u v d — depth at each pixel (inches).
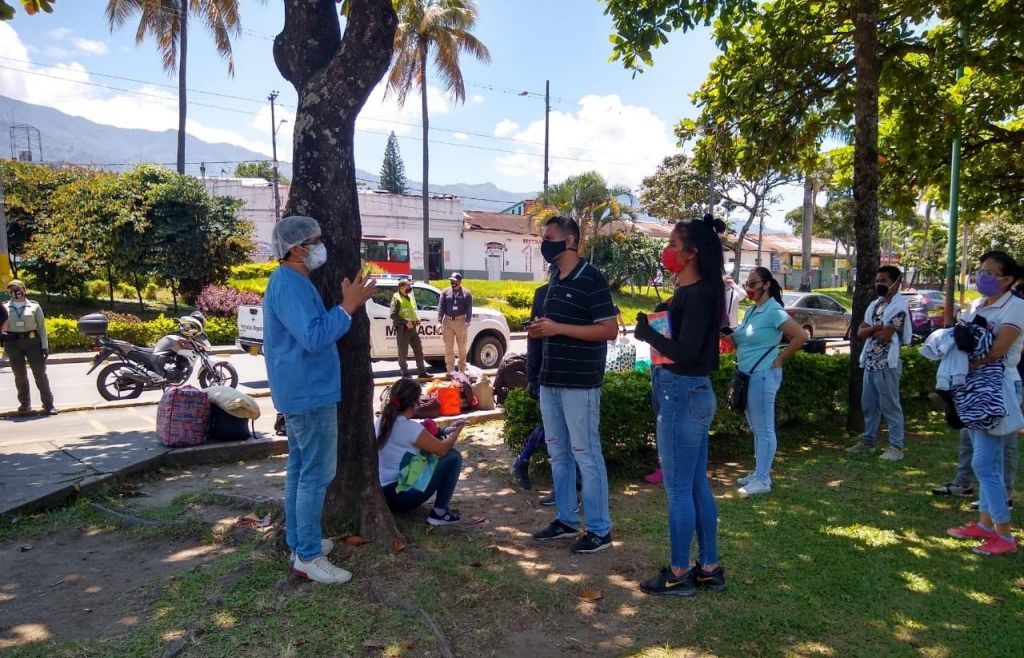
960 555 166.7
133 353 394.3
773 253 2295.8
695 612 136.5
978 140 427.5
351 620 125.9
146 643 118.8
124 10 850.8
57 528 180.9
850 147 458.3
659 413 142.0
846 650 123.9
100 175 831.1
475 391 343.3
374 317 510.3
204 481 227.9
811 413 301.4
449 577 145.6
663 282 1387.8
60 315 772.6
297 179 155.7
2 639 122.4
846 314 880.3
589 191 1294.3
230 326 695.1
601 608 138.0
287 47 158.2
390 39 155.8
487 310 560.1
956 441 287.9
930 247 1678.2
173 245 788.6
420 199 1587.1
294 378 132.8
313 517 139.0
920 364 347.9
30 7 209.6
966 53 325.1
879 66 301.4
